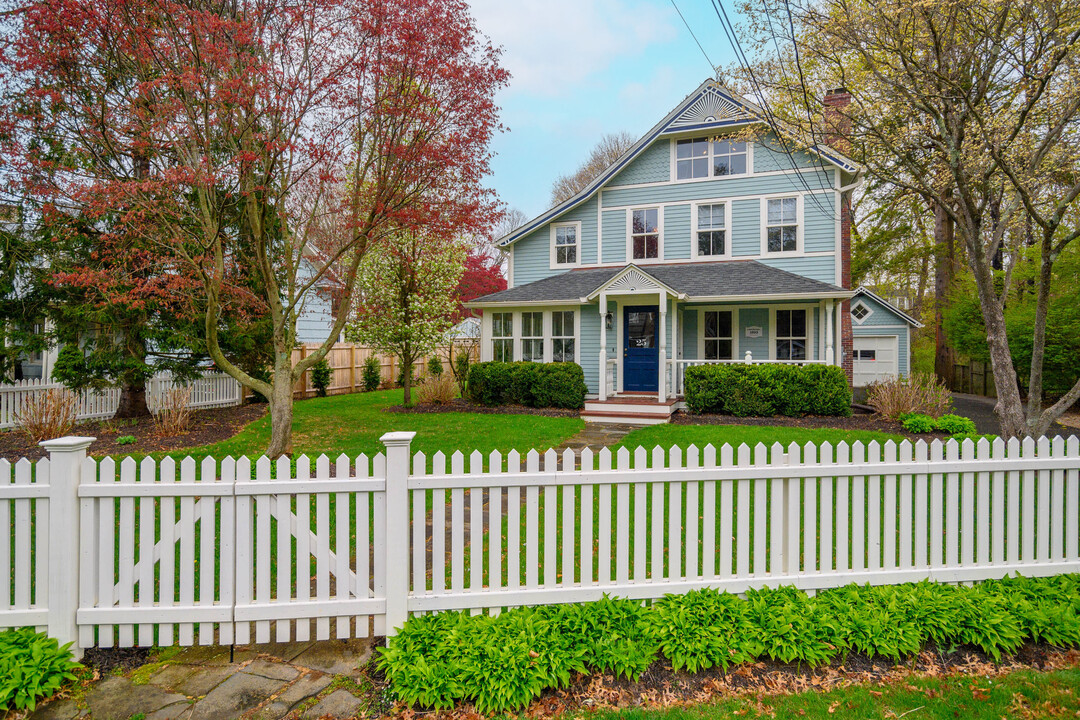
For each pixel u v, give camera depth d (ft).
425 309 44.98
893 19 20.93
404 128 24.56
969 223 23.68
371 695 8.95
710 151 49.67
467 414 43.11
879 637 9.84
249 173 23.34
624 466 10.94
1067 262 46.47
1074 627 10.09
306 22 23.04
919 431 33.01
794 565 11.41
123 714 8.46
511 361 51.06
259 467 10.06
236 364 42.75
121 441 29.01
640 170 52.21
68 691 8.98
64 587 9.69
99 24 19.26
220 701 8.77
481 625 9.91
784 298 40.73
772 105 34.40
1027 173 20.94
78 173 22.66
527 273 56.70
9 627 9.70
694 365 43.93
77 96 21.22
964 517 11.91
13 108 21.29
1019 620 10.29
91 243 32.63
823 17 22.34
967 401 56.34
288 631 10.27
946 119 22.98
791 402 39.17
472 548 10.57
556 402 45.83
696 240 50.29
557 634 9.70
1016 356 49.06
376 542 10.33
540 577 13.42
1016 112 22.61
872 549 11.71
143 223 25.09
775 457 11.29
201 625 10.34
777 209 47.73
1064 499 13.08
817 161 45.34
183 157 22.13
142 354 36.32
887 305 68.28
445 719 8.43
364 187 28.60
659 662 9.66
